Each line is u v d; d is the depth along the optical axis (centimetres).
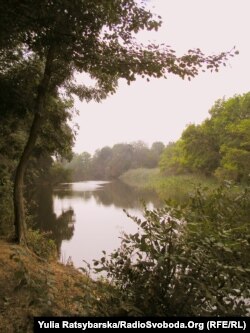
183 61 494
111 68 502
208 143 3641
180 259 236
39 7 439
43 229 1566
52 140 999
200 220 267
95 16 473
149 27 511
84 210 2261
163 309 241
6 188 1000
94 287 279
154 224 261
